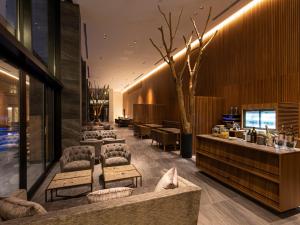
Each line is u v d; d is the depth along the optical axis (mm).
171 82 11320
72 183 2994
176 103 9312
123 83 20484
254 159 3217
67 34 6102
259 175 3039
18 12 2980
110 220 1542
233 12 6238
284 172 2750
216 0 5512
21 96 3160
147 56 10539
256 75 5680
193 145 6461
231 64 6633
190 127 6266
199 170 4918
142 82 17250
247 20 6016
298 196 2898
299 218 2717
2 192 3469
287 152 2793
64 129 6117
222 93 7016
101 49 9352
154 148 8016
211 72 7652
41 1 4984
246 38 6035
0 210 1530
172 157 6391
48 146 5543
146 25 6953
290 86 4727
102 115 25328
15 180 4043
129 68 13500
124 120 19000
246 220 2660
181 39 8211
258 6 5648
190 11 6070
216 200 3238
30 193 3385
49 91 5645
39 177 4129
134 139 10641
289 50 4773
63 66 6102
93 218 1487
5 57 2582
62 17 6023
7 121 4207
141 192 2244
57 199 3285
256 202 3168
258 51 5625
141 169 5062
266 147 3098
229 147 3768
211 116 6695
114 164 4082
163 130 8273
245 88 6039
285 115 3820
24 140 3197
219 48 7223
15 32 2932
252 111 4270
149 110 12648
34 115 5430
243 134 3982
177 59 10492
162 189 1974
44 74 4043
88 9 5992
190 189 1894
